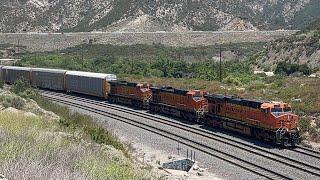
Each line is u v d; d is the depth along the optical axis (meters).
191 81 120.44
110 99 94.50
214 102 63.84
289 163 41.47
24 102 63.19
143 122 66.81
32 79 121.94
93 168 24.03
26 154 22.73
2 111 48.03
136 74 147.00
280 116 50.53
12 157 21.31
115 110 81.00
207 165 42.38
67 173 20.47
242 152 46.94
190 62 172.38
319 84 89.38
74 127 45.34
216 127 63.56
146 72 149.12
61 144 29.14
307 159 43.78
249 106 55.84
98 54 197.12
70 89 108.12
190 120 69.94
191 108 68.38
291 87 91.38
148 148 49.97
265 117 52.31
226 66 150.00
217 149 47.81
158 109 79.00
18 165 19.67
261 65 153.25
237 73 133.88
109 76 96.50
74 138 35.59
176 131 59.50
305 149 48.19
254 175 38.41
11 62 179.12
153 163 42.78
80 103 89.69
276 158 43.72
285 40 157.75
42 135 30.75
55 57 179.25
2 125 33.88
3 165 19.61
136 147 49.75
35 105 65.25
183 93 70.88
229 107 60.31
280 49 152.75
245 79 115.94
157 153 47.59
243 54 193.88
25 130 32.12
